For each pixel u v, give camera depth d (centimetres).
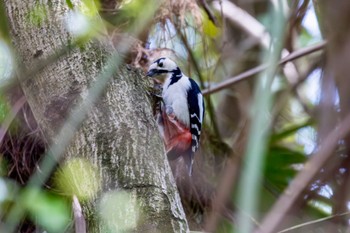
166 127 870
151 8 574
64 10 551
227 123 1157
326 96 752
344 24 743
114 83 508
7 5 570
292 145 1030
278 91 1033
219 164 952
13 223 466
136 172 459
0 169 777
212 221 801
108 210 439
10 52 554
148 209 440
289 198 480
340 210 739
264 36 1132
